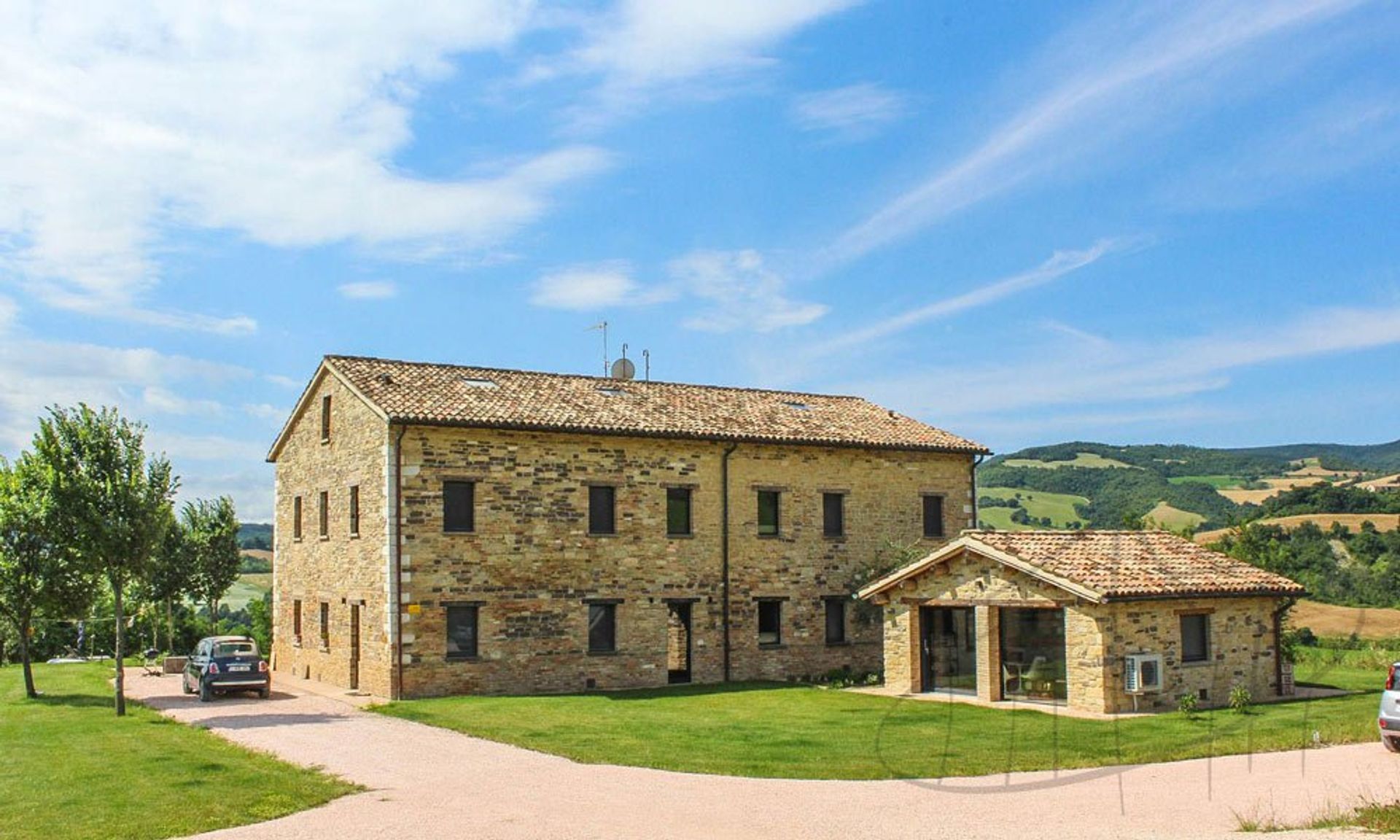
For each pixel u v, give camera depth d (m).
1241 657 25.67
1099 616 23.61
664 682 31.45
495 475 29.62
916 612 28.11
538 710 24.94
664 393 35.84
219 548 47.91
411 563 28.27
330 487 32.84
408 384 31.27
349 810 13.98
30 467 29.77
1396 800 13.46
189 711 25.91
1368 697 26.28
